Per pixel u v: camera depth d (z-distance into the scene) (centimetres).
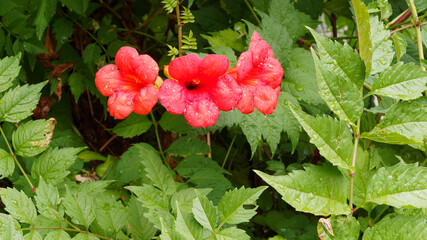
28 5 91
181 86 73
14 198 71
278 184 68
